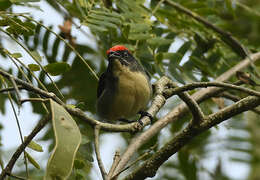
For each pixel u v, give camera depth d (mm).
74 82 11203
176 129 11398
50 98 5297
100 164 5750
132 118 12852
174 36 11039
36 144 6500
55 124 4551
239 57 11492
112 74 11297
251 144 10766
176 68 10180
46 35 10352
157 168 7688
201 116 7543
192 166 10828
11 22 7711
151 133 9406
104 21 9117
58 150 4441
